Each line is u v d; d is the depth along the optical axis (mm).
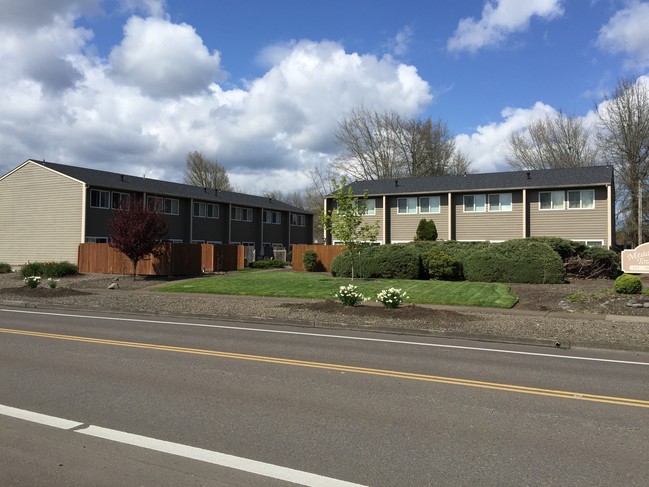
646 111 46094
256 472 4215
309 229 60188
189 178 75312
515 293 19250
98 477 4105
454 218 37188
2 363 8242
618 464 4457
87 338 10820
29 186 36219
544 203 34562
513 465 4414
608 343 10680
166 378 7324
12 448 4684
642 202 46250
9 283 25938
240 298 19109
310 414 5746
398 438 5027
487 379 7609
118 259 29469
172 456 4527
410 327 12609
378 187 40438
